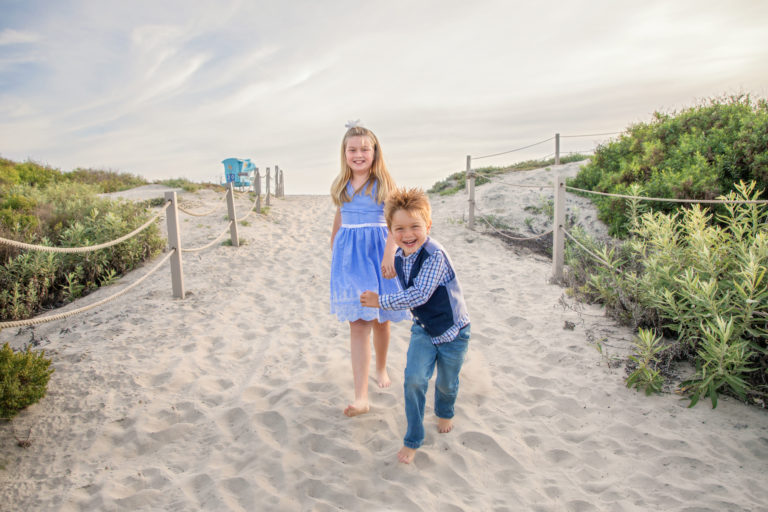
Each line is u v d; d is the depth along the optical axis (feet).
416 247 8.59
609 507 7.68
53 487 8.50
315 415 10.48
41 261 20.93
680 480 8.17
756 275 10.97
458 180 49.08
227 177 59.72
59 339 15.49
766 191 22.41
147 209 32.22
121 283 22.38
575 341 13.84
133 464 9.11
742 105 28.81
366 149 10.15
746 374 10.80
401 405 10.90
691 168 24.08
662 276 13.39
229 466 8.96
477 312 17.29
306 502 7.97
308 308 18.35
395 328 15.87
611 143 34.68
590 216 29.12
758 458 8.56
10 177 41.19
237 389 11.96
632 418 10.07
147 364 13.14
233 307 18.44
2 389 10.14
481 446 9.46
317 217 41.04
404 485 8.30
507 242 28.17
